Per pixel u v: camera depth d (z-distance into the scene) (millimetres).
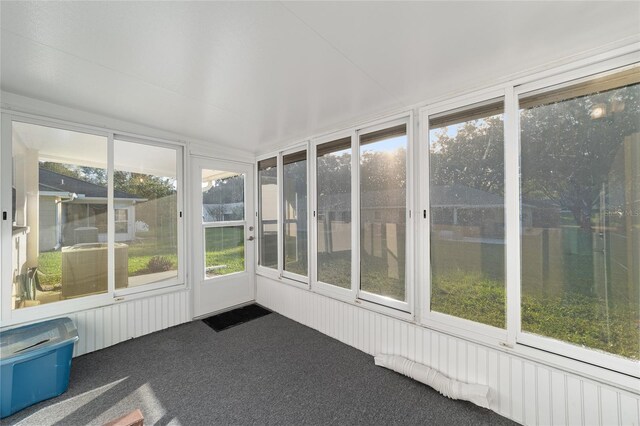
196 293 3424
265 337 2920
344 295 2828
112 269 2740
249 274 4004
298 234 3426
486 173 1936
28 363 1855
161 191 3131
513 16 1292
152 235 3057
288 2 1200
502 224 1868
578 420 1545
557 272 1671
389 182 2500
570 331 1628
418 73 1845
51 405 1881
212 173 3619
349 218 2814
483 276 1950
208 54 1617
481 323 1947
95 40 1477
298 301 3338
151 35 1436
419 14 1276
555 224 1680
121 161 2830
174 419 1771
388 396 1968
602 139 1535
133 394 2002
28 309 2271
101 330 2648
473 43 1514
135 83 1984
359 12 1261
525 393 1714
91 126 2592
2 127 2145
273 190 3793
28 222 2297
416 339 2232
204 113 2570
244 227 3965
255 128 3018
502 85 1843
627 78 1456
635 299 1449
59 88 2074
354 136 2734
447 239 2119
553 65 1660
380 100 2273
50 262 2408
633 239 1455
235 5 1219
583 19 1317
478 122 1970
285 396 1981
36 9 1236
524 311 1778
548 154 1700
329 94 2162
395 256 2449
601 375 1501
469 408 1843
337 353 2582
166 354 2559
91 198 2633
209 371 2289
